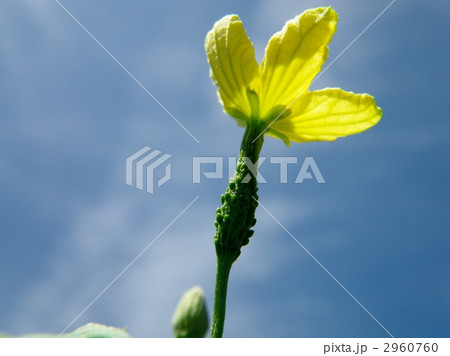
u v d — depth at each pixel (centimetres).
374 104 16
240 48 16
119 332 15
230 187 16
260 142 16
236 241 15
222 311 15
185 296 14
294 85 16
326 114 16
